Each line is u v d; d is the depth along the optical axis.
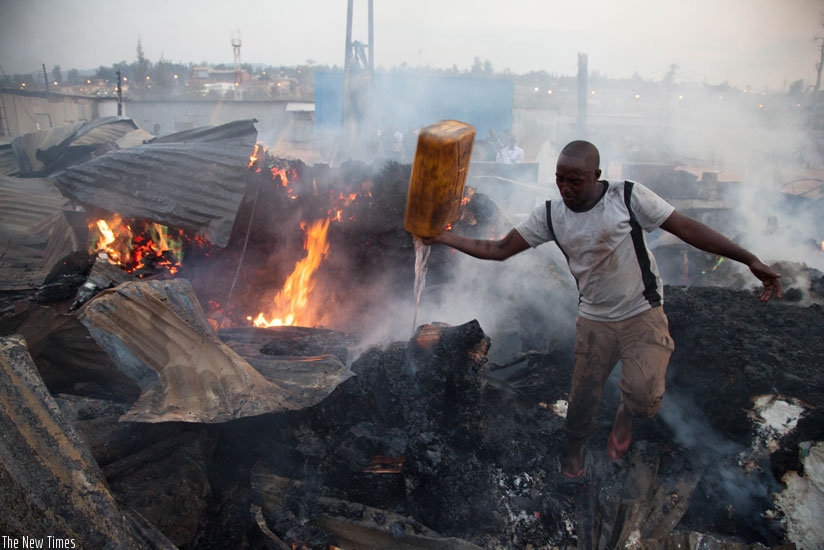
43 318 3.02
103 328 2.86
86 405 3.12
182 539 2.51
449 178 2.02
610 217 2.39
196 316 3.03
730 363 3.05
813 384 2.79
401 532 2.58
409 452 2.81
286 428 3.08
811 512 2.53
